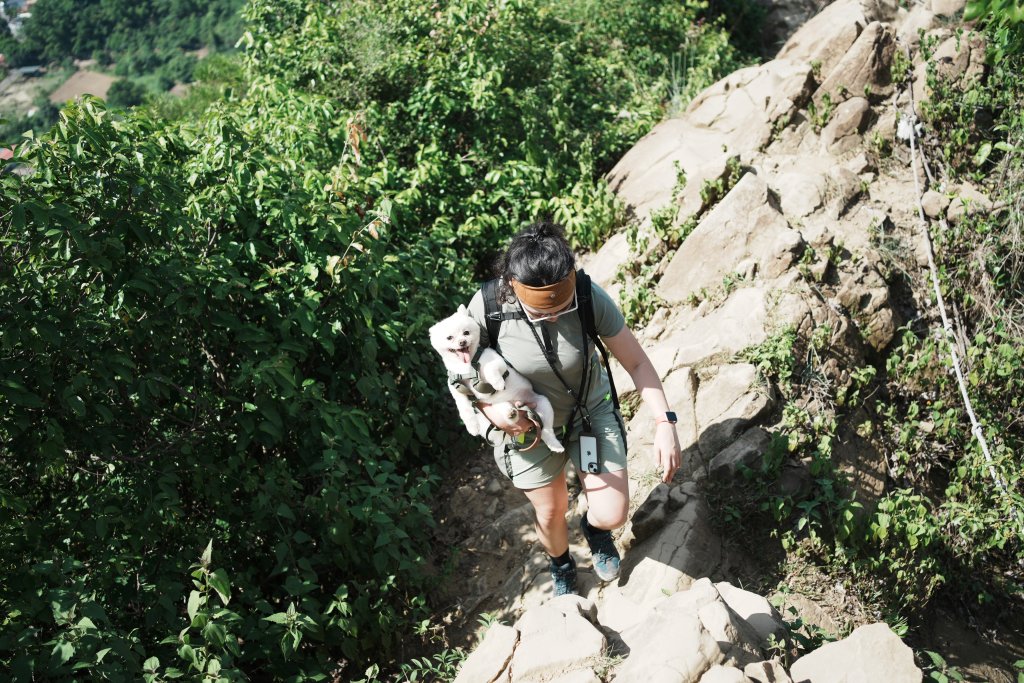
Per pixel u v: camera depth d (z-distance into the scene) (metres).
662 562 3.81
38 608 3.32
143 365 4.11
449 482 4.94
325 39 7.20
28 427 3.66
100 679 3.18
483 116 6.77
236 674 3.36
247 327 4.22
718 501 4.04
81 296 3.86
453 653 3.89
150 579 3.87
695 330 4.77
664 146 6.43
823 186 5.32
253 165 4.88
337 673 4.07
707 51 9.14
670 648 2.85
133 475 3.89
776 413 4.30
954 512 4.38
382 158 6.68
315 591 4.25
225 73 24.45
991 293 4.97
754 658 2.95
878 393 4.68
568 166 6.86
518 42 7.15
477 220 6.23
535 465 3.41
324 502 4.02
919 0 6.99
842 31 6.07
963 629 4.31
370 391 4.63
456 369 3.11
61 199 3.79
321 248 4.73
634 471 4.29
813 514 3.94
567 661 3.03
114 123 4.29
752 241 4.93
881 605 3.95
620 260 5.58
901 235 5.16
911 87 5.82
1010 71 5.55
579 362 3.20
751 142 5.99
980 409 4.70
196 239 4.49
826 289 4.73
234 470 4.12
